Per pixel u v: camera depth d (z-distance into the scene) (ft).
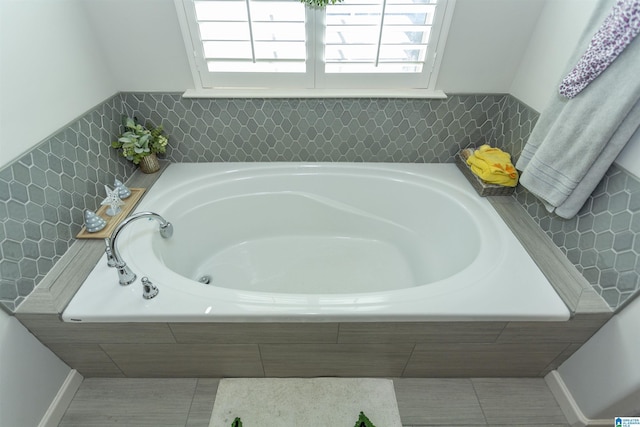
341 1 4.39
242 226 6.00
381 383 4.52
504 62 5.04
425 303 3.54
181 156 5.91
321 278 5.60
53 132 3.91
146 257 4.08
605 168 3.35
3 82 3.24
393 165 5.94
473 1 4.50
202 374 4.50
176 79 5.15
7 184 3.30
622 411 3.62
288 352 4.03
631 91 2.85
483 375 4.56
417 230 5.77
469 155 5.65
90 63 4.56
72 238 4.21
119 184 4.86
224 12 4.55
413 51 4.99
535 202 4.66
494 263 4.04
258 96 5.19
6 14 3.25
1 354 3.33
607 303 3.52
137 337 3.74
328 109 5.39
